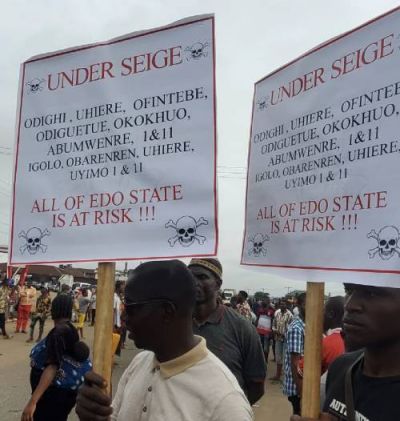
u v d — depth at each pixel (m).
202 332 3.31
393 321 1.79
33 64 2.53
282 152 2.34
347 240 2.02
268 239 2.35
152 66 2.29
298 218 2.22
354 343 1.86
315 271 2.11
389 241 1.89
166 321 1.83
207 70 2.20
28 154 2.50
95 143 2.36
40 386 3.54
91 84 2.39
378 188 1.95
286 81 2.36
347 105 2.09
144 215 2.23
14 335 17.03
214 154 2.16
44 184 2.44
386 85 1.96
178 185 2.20
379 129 1.97
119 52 2.36
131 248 2.23
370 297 1.85
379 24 2.01
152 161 2.25
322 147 2.16
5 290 16.33
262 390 3.37
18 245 2.45
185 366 1.84
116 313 11.56
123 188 2.28
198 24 2.23
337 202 2.08
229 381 1.82
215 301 3.37
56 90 2.47
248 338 3.33
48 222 2.40
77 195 2.36
